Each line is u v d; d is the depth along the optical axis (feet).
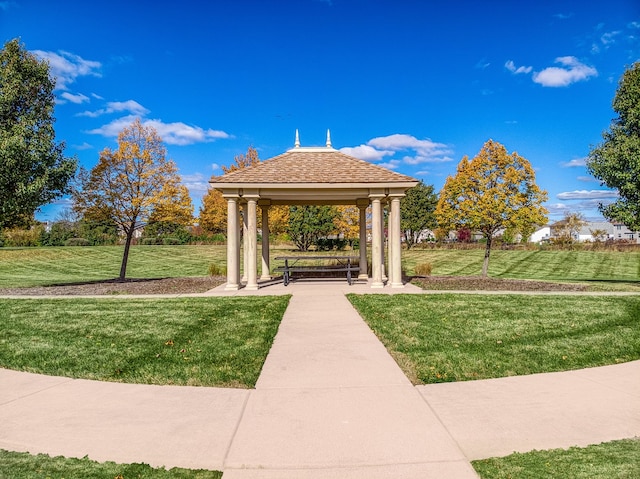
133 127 61.82
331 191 49.57
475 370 20.25
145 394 17.60
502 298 40.42
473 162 68.69
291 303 38.60
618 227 277.03
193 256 124.16
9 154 47.32
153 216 63.36
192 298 42.11
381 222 49.32
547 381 18.75
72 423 14.76
